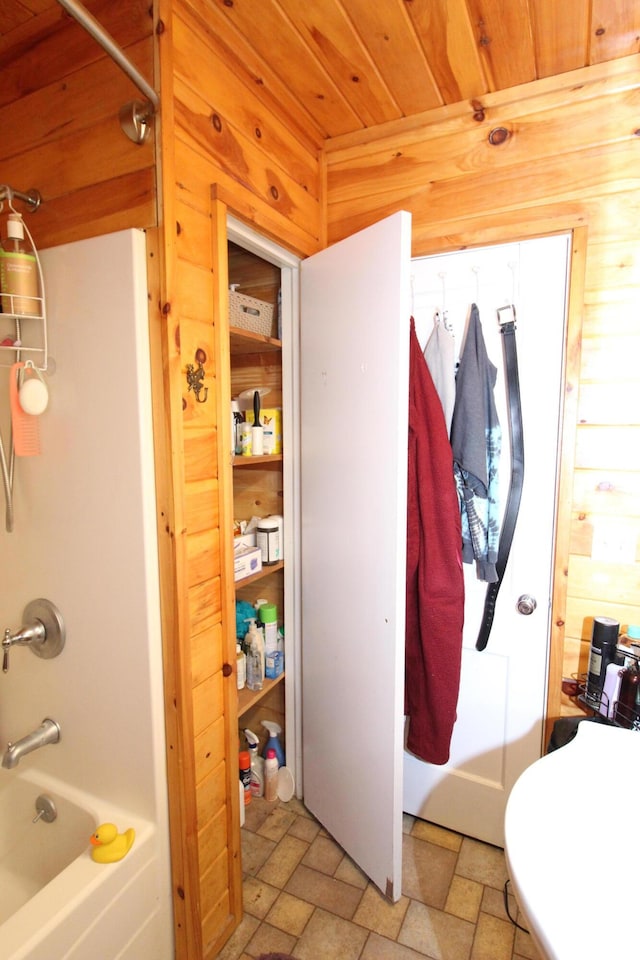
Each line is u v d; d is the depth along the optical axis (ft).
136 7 3.39
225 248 4.07
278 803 6.24
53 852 4.45
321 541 5.41
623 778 3.29
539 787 3.21
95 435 3.84
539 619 5.17
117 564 3.88
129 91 3.47
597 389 4.77
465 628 5.48
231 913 4.59
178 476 3.72
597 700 4.69
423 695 5.22
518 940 4.46
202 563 4.10
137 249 3.50
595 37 4.12
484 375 5.04
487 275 5.11
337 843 5.57
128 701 3.99
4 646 4.14
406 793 5.97
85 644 4.16
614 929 2.32
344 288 4.79
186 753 3.93
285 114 4.96
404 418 4.25
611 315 4.65
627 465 4.73
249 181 4.42
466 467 4.98
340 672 5.24
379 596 4.59
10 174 4.13
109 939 3.59
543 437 4.99
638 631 4.62
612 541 4.84
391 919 4.67
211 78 3.91
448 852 5.46
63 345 3.89
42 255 3.92
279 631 6.34
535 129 4.76
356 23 3.94
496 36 4.10
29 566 4.39
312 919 4.69
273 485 6.31
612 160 4.53
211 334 4.08
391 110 5.14
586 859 2.70
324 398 5.20
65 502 4.07
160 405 3.65
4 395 4.22
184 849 4.02
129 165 3.55
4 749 4.90
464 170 5.08
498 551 5.20
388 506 4.41
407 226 4.09
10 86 4.01
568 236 4.75
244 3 3.71
